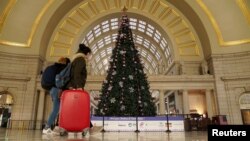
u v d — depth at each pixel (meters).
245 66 24.81
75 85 4.81
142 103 12.62
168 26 30.28
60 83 5.27
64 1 27.25
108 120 12.24
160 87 25.08
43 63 27.55
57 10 27.31
